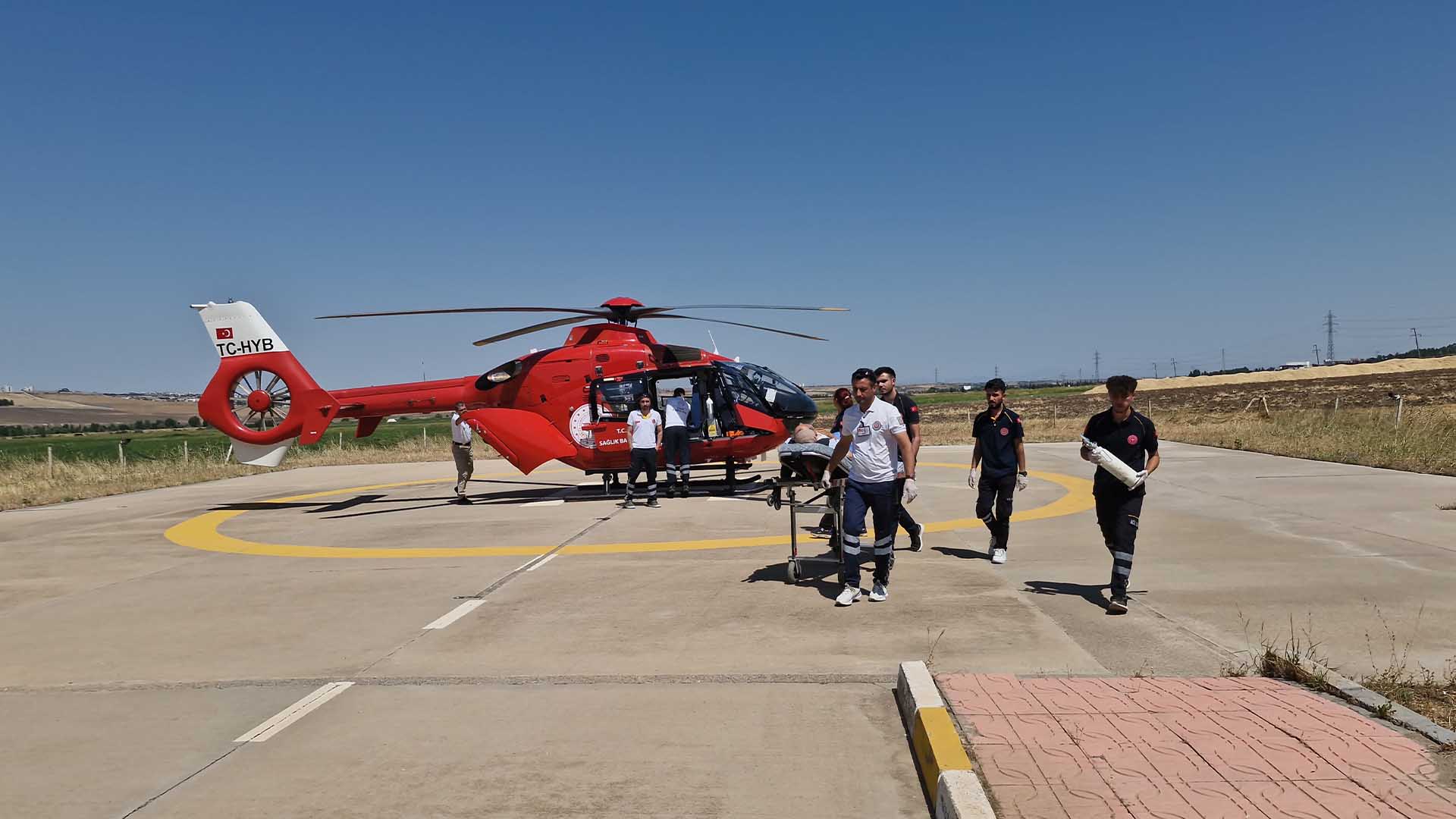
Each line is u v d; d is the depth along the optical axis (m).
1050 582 7.32
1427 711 4.03
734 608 6.77
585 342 15.02
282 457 16.09
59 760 4.19
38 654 6.16
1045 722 3.93
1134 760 3.48
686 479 14.32
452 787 3.75
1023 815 3.04
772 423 14.38
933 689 4.33
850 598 6.70
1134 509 6.19
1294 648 5.10
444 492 17.59
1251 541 8.77
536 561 9.18
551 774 3.85
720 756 3.99
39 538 12.45
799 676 5.07
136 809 3.63
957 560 8.41
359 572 9.00
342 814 3.53
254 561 9.91
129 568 9.65
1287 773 3.31
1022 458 8.24
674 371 14.41
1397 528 9.12
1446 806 3.01
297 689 5.20
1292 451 17.89
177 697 5.10
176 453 29.17
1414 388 49.47
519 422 14.73
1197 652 5.20
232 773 3.98
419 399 15.48
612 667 5.41
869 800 3.52
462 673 5.39
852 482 6.76
